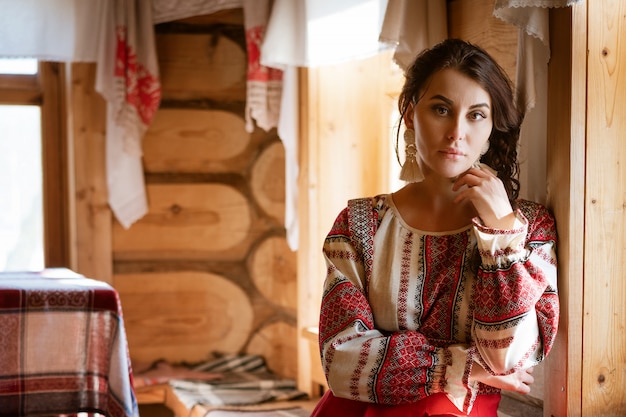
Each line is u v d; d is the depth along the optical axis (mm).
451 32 2176
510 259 1396
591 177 1627
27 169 3566
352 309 1487
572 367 1639
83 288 2096
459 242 1501
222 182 3426
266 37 2799
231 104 3406
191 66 3387
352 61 2906
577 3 1572
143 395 3172
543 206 1627
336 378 1439
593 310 1650
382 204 1592
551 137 1650
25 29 3100
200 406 2846
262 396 2984
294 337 3264
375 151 2918
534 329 1429
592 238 1635
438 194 1523
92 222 3365
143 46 3180
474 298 1450
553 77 1640
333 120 2938
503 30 1983
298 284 3033
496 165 1588
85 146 3344
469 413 1433
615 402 1697
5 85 3500
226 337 3469
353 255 1560
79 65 3318
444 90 1444
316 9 2689
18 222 3568
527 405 1948
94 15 3137
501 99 1477
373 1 2465
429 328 1494
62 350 2070
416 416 1405
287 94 2975
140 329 3428
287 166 3033
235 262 3449
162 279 3438
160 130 3391
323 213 2961
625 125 1660
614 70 1641
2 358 2020
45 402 2061
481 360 1411
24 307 2041
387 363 1399
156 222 3414
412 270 1510
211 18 3371
